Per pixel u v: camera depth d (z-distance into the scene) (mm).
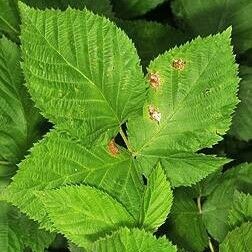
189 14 618
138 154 444
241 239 421
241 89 587
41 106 418
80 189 408
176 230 501
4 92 483
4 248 478
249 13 611
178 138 443
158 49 574
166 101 440
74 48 422
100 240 386
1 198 417
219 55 432
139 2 625
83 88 425
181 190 513
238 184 512
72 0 556
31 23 416
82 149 427
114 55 426
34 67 417
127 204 428
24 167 416
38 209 419
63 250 527
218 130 439
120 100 433
